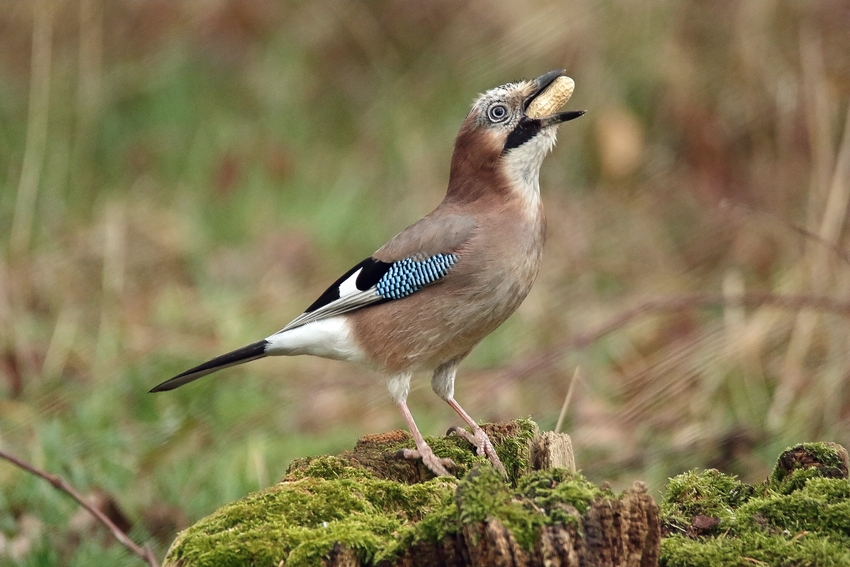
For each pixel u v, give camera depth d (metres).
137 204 14.73
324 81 16.48
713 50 14.01
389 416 10.70
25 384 10.92
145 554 7.15
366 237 14.06
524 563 4.21
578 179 14.19
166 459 9.52
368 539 4.59
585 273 12.69
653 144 14.08
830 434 9.41
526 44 14.47
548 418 10.14
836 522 5.14
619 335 11.56
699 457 9.38
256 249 14.06
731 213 12.73
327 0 16.58
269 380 11.31
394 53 16.14
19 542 8.12
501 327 11.98
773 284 11.63
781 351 10.60
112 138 15.70
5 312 11.72
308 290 13.03
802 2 13.57
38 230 13.89
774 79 13.59
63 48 15.97
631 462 9.38
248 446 9.51
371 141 15.38
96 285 13.02
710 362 10.44
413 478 6.25
